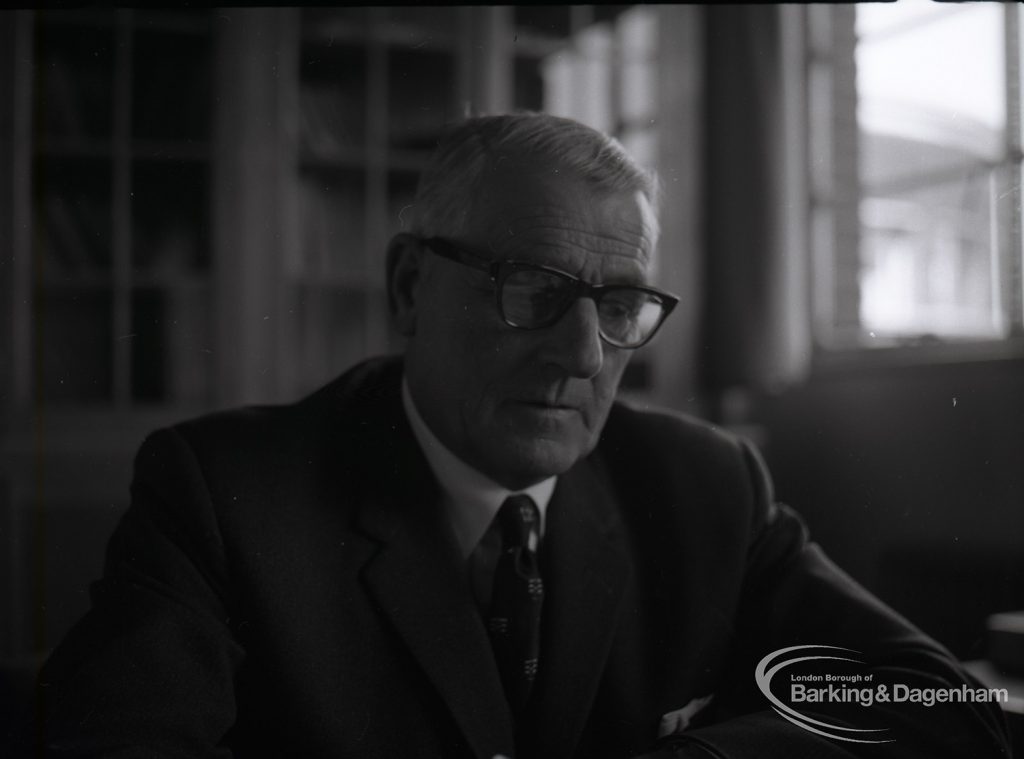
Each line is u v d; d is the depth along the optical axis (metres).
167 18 3.06
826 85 3.36
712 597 1.13
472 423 0.98
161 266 3.09
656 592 1.11
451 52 3.34
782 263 3.40
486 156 0.98
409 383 1.06
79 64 2.99
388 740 0.91
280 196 3.18
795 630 1.18
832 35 3.33
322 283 3.23
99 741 0.79
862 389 3.13
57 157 2.98
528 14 3.44
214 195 3.12
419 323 1.03
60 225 2.98
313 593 0.94
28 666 0.91
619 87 3.55
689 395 3.61
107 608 0.89
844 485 3.16
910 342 3.06
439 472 1.04
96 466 2.94
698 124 3.63
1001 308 2.74
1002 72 2.72
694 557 1.14
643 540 1.14
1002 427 2.65
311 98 3.22
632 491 1.17
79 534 2.91
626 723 1.04
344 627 0.94
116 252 3.04
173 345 3.09
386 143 3.29
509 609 1.00
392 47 3.29
